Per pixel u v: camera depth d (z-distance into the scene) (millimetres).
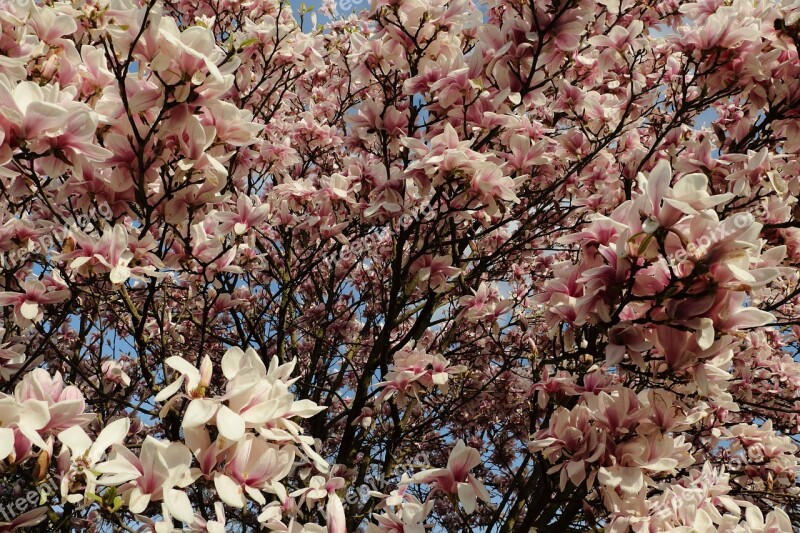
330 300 5777
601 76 4824
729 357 2047
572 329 2734
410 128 3980
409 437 5398
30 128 2010
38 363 3482
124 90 2258
